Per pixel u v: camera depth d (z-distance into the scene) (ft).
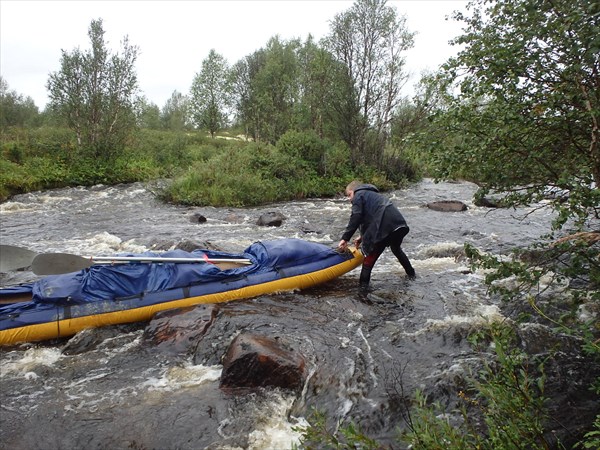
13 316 15.31
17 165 54.39
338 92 59.82
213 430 11.45
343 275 22.38
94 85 62.69
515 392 7.95
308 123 69.26
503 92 12.30
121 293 16.65
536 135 12.75
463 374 13.48
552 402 11.98
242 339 13.83
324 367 13.93
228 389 13.02
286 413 12.09
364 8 57.72
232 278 18.48
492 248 26.96
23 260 16.66
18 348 15.20
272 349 13.62
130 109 65.77
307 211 42.86
